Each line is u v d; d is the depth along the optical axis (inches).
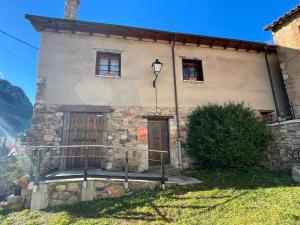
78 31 345.7
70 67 331.9
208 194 212.4
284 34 415.8
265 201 187.2
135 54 366.9
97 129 325.7
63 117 314.7
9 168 321.4
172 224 161.0
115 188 228.1
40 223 182.7
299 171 246.7
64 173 260.8
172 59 383.9
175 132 355.9
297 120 295.6
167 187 237.3
